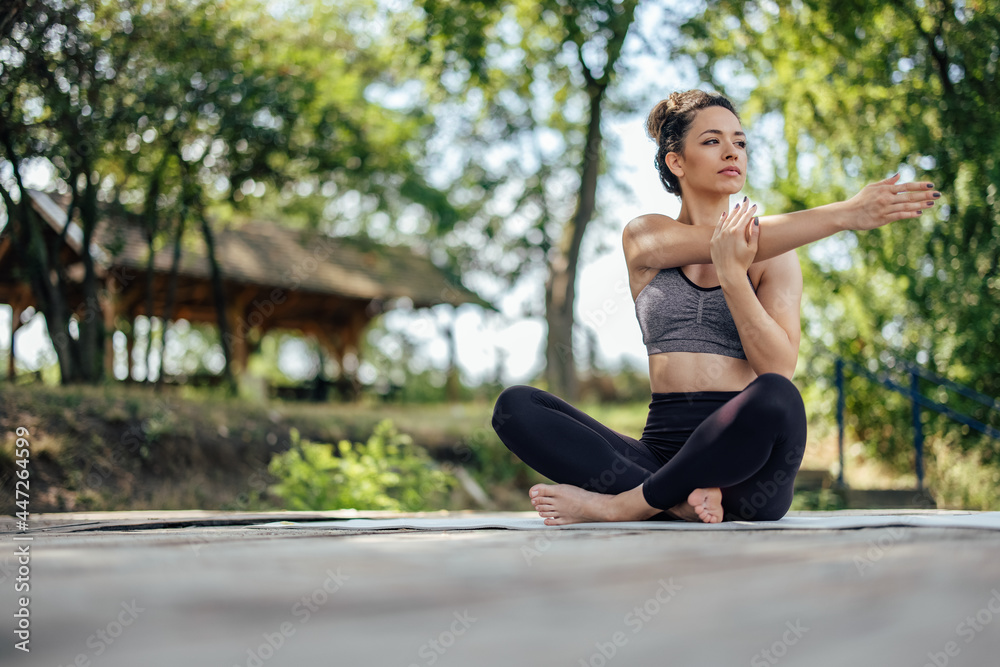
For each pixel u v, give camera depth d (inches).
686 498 64.1
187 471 281.7
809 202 338.6
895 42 308.2
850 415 319.6
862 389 311.4
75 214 355.6
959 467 268.1
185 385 467.2
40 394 283.1
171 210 373.1
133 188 363.3
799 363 325.4
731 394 72.7
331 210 708.7
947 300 277.0
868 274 310.0
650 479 64.9
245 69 352.5
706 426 62.6
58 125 264.1
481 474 353.1
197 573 20.9
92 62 254.1
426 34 423.5
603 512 65.7
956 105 285.4
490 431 368.5
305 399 630.5
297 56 410.3
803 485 284.4
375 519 82.7
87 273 354.6
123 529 68.4
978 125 282.4
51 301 335.6
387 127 514.3
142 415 290.2
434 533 45.3
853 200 69.3
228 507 264.2
